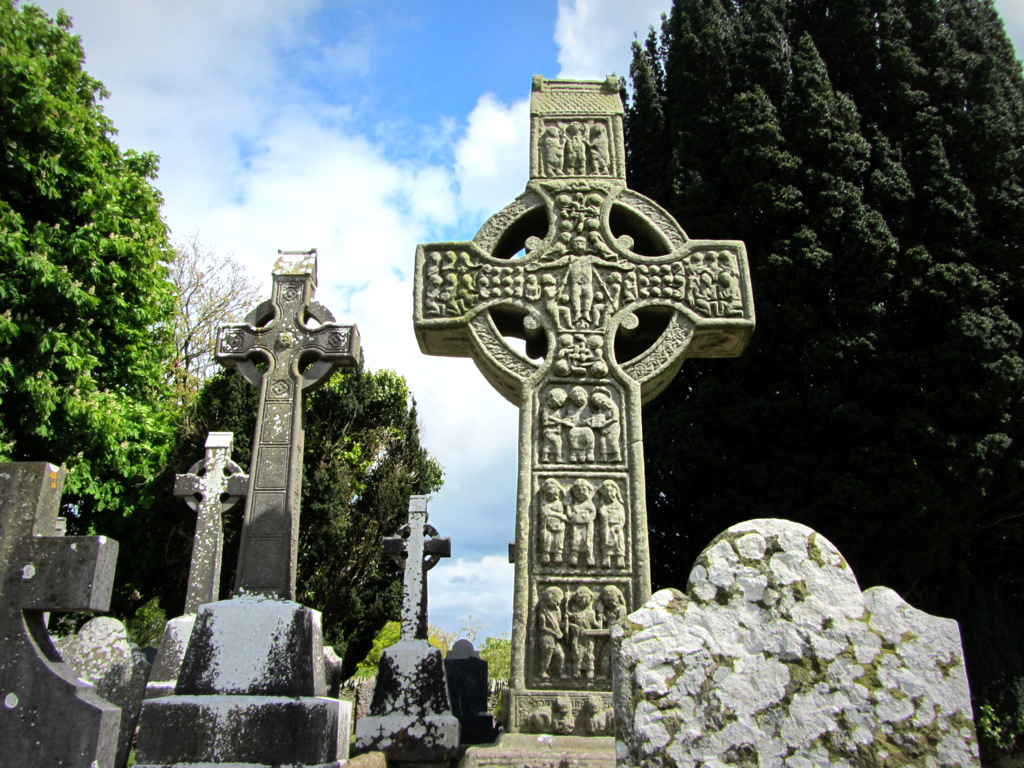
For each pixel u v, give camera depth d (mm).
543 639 4504
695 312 5391
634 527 4785
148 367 13180
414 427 16281
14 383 9859
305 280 6410
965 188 10773
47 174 10398
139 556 12820
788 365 10734
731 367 11141
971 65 11469
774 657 2727
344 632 14164
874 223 10766
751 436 10805
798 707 2660
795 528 2916
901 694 2656
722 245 5598
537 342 5652
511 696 4387
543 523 4789
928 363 10094
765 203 11258
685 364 11781
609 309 5387
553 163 5855
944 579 10609
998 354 9828
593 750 4094
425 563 8211
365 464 15367
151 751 4137
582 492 4852
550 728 4277
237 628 4555
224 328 6238
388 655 6859
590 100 6074
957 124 11250
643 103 13453
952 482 9617
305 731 4227
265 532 5504
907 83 11633
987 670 10164
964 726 2605
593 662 4453
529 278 5477
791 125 11641
